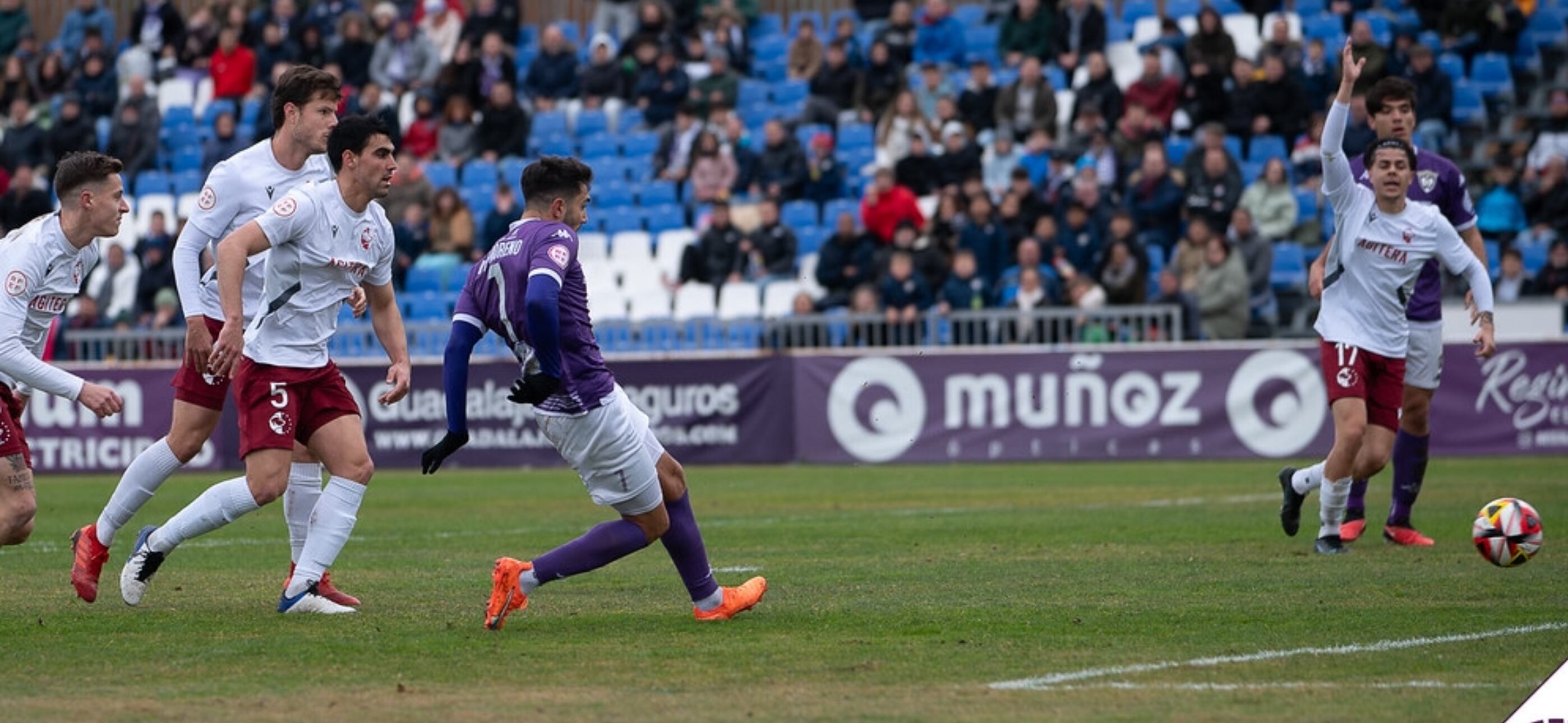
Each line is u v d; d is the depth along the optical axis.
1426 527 28.33
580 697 13.81
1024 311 49.44
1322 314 24.58
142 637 17.22
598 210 61.75
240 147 65.06
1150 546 25.72
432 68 68.06
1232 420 47.25
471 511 34.97
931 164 57.84
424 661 15.62
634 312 57.06
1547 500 33.12
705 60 67.81
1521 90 62.94
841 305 53.16
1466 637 16.59
